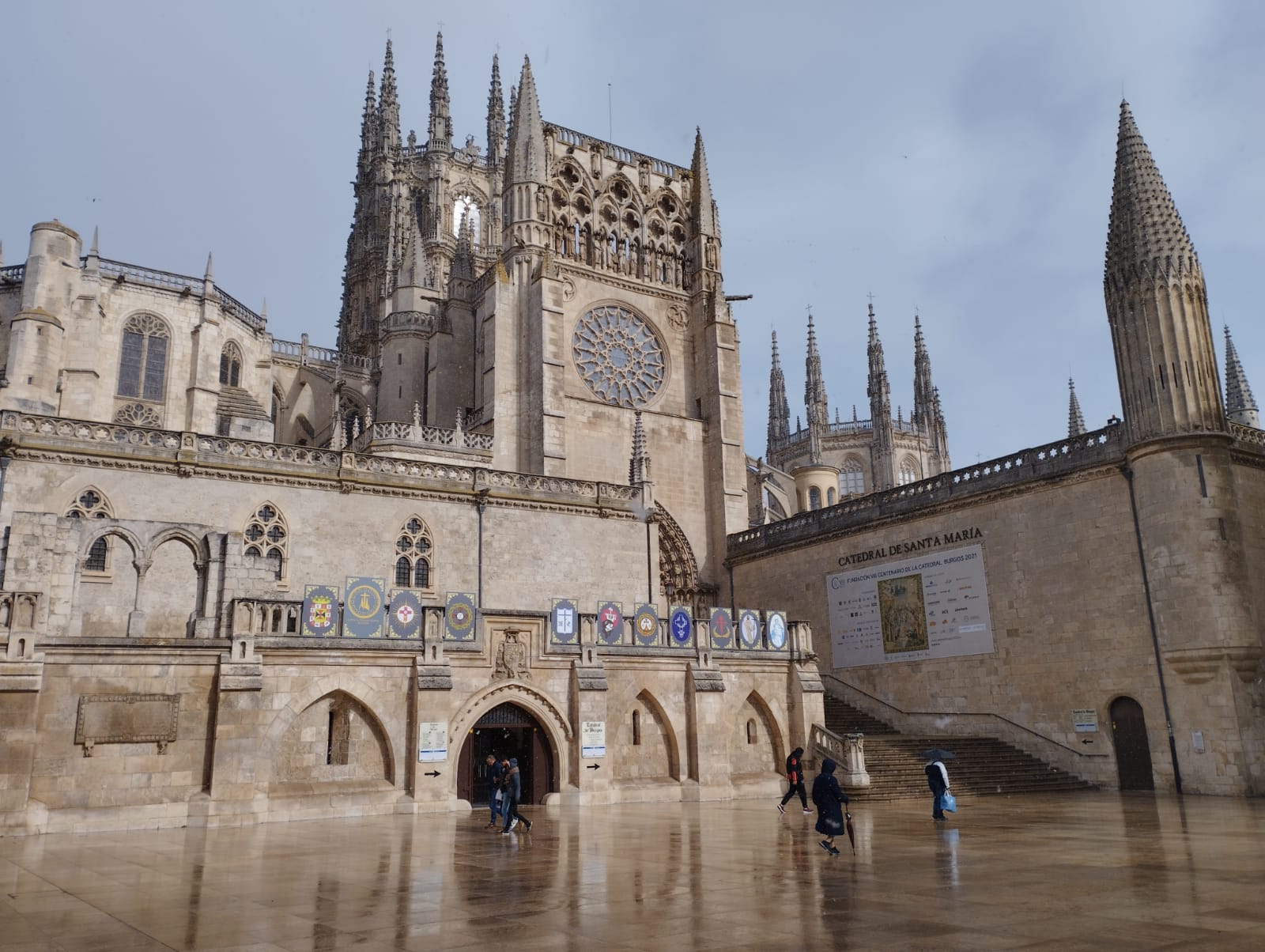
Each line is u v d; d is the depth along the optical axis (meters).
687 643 41.53
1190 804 35.22
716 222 76.19
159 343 67.38
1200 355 42.19
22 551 30.44
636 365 71.12
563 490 53.12
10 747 27.34
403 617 34.81
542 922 13.64
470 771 35.50
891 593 54.44
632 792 37.97
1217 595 39.62
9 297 63.84
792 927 13.07
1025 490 47.75
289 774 32.06
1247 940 11.88
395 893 16.28
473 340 72.94
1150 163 44.59
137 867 20.05
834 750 41.34
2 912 14.79
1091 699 43.81
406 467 48.44
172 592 41.03
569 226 71.00
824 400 120.81
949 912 14.03
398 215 102.94
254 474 44.09
